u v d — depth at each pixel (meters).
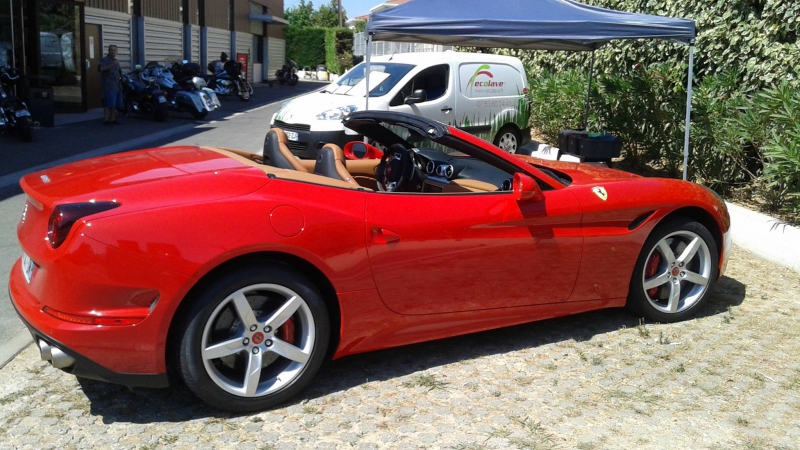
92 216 2.97
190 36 25.48
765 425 3.32
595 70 12.34
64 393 3.43
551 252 3.99
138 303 2.98
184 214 3.05
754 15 8.44
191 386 3.12
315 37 50.28
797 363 4.02
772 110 6.96
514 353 4.05
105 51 18.80
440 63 10.30
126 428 3.13
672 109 8.70
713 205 4.57
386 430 3.18
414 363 3.89
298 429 3.17
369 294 3.49
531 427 3.21
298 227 3.24
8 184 8.34
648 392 3.61
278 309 3.27
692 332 4.44
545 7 7.26
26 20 15.27
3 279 5.03
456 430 3.19
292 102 10.02
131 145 12.17
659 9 10.11
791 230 5.99
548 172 4.63
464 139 3.93
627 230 4.25
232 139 13.43
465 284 3.77
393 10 7.12
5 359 3.75
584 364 3.93
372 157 4.99
